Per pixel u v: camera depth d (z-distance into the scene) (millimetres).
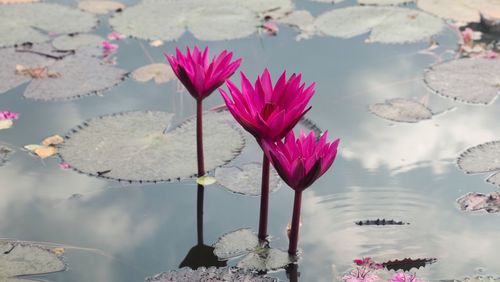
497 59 3662
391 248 2299
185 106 3312
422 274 2156
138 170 2773
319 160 1998
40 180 2758
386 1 4480
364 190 2654
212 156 2855
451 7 4363
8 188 2703
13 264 2211
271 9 4418
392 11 4301
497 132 3031
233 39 4047
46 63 3746
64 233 2445
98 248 2365
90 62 3771
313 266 2223
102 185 2721
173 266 2270
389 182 2703
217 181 2723
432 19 4180
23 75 3627
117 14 4363
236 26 4164
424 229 2402
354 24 4168
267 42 4012
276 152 2039
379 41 3971
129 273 2232
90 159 2850
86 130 3029
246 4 4492
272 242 2354
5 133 3104
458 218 2463
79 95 3443
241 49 3920
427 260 2223
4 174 2799
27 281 2139
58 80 3582
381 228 2414
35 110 3311
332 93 3420
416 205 2549
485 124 3104
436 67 3611
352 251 2289
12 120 3217
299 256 2270
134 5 4520
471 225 2420
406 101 3311
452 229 2400
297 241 2260
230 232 2414
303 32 4129
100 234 2441
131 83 3570
